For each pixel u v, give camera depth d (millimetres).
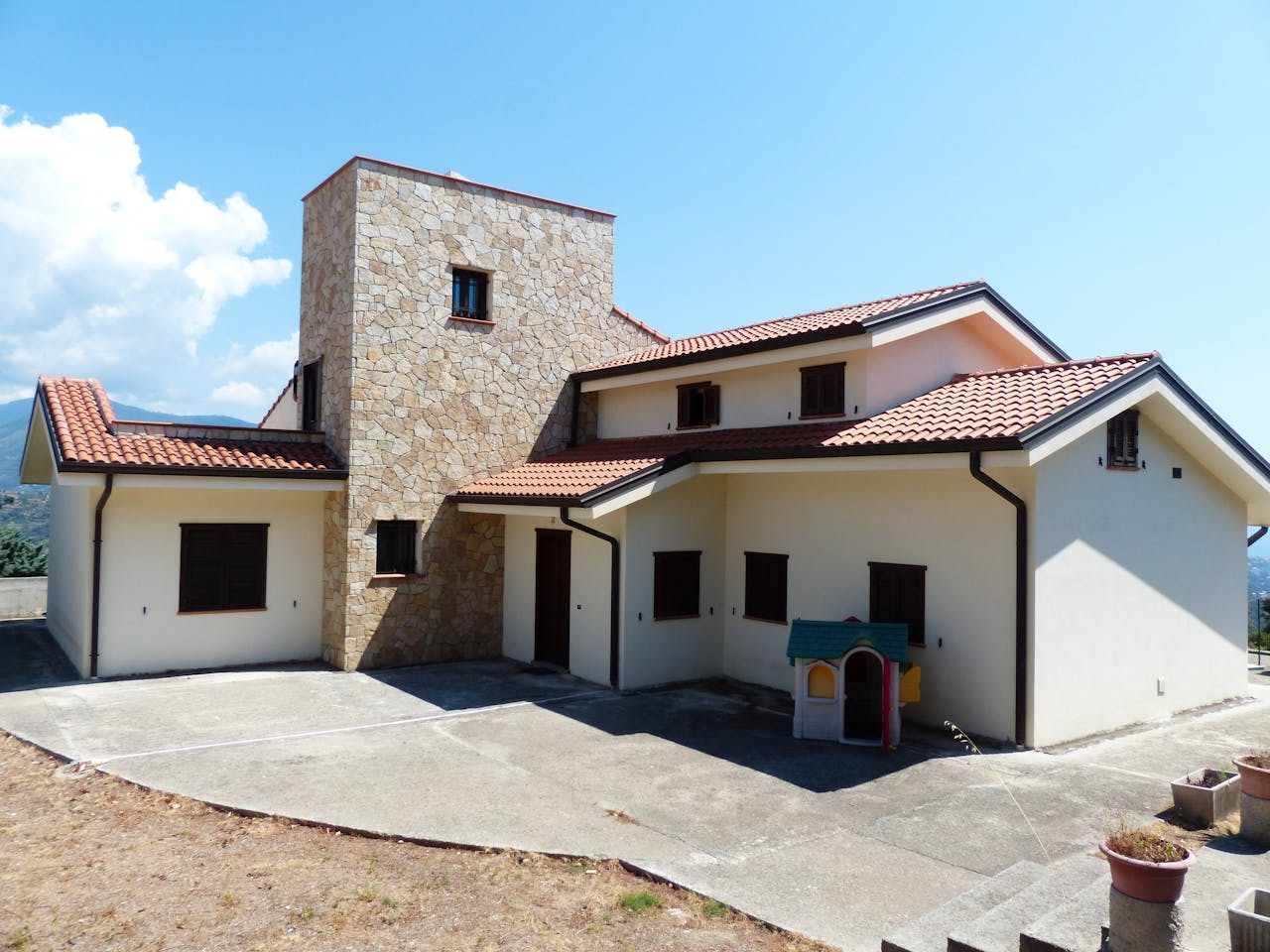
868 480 11523
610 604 12625
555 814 7500
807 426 12258
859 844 6969
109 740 9469
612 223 17078
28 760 8852
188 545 13180
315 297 15328
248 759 8906
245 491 13664
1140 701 11234
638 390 15555
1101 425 10789
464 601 14734
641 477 11961
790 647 10234
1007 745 9797
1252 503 13500
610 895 6016
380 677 13078
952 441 9289
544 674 13461
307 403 15492
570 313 16266
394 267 14055
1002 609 9938
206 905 5680
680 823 7367
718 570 13586
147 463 12070
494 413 15156
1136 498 11320
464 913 5668
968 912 5562
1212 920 5480
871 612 11414
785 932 5469
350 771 8586
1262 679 15102
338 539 13789
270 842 6836
